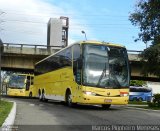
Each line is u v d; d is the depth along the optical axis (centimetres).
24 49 5025
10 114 1631
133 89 6081
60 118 1653
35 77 4006
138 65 5053
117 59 2309
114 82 2262
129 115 1883
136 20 3366
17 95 5169
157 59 3114
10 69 5781
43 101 3541
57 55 2986
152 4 3284
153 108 2673
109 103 2239
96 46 2292
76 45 2392
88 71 2242
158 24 3284
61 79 2761
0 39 2172
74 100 2372
